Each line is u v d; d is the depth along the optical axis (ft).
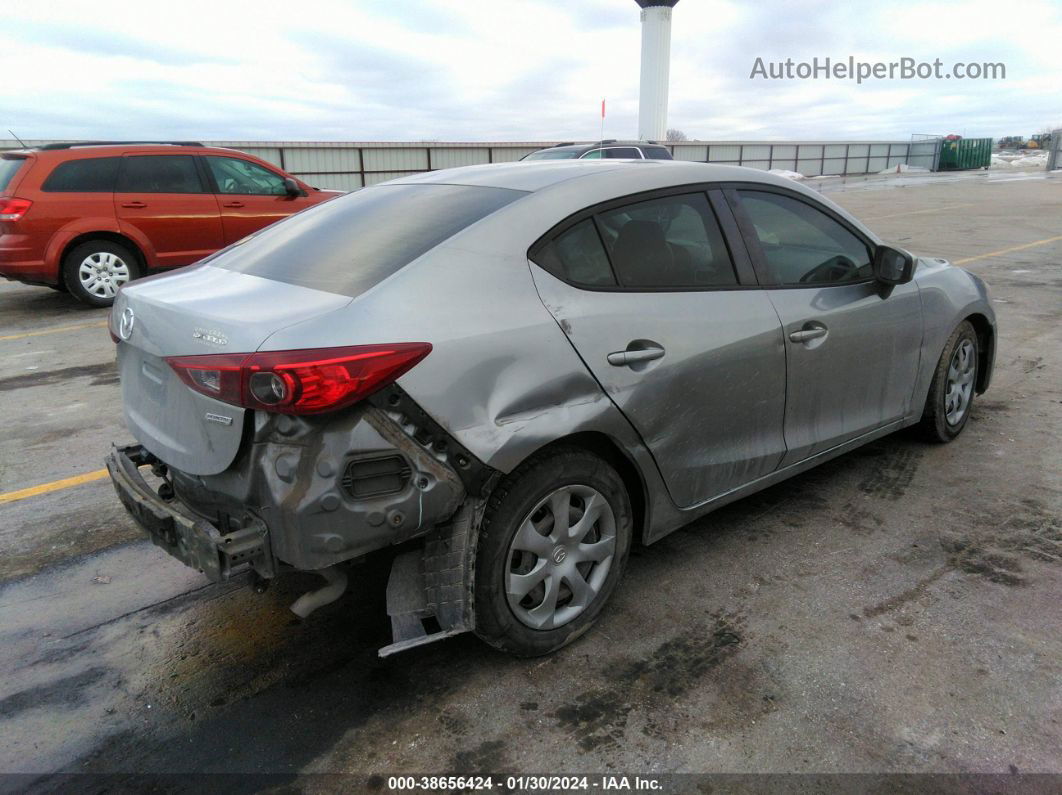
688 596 10.00
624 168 9.77
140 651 9.24
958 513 12.06
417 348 7.16
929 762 7.23
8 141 67.87
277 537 7.12
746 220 10.46
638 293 9.00
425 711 8.09
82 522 12.54
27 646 9.36
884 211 63.21
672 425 9.23
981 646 8.86
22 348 24.13
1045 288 29.76
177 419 7.87
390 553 8.37
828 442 11.64
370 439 7.01
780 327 10.30
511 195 8.96
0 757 7.61
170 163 30.50
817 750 7.41
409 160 99.14
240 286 8.50
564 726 7.82
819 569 10.57
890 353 12.33
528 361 7.86
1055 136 163.53
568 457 8.36
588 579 9.14
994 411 16.55
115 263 30.07
